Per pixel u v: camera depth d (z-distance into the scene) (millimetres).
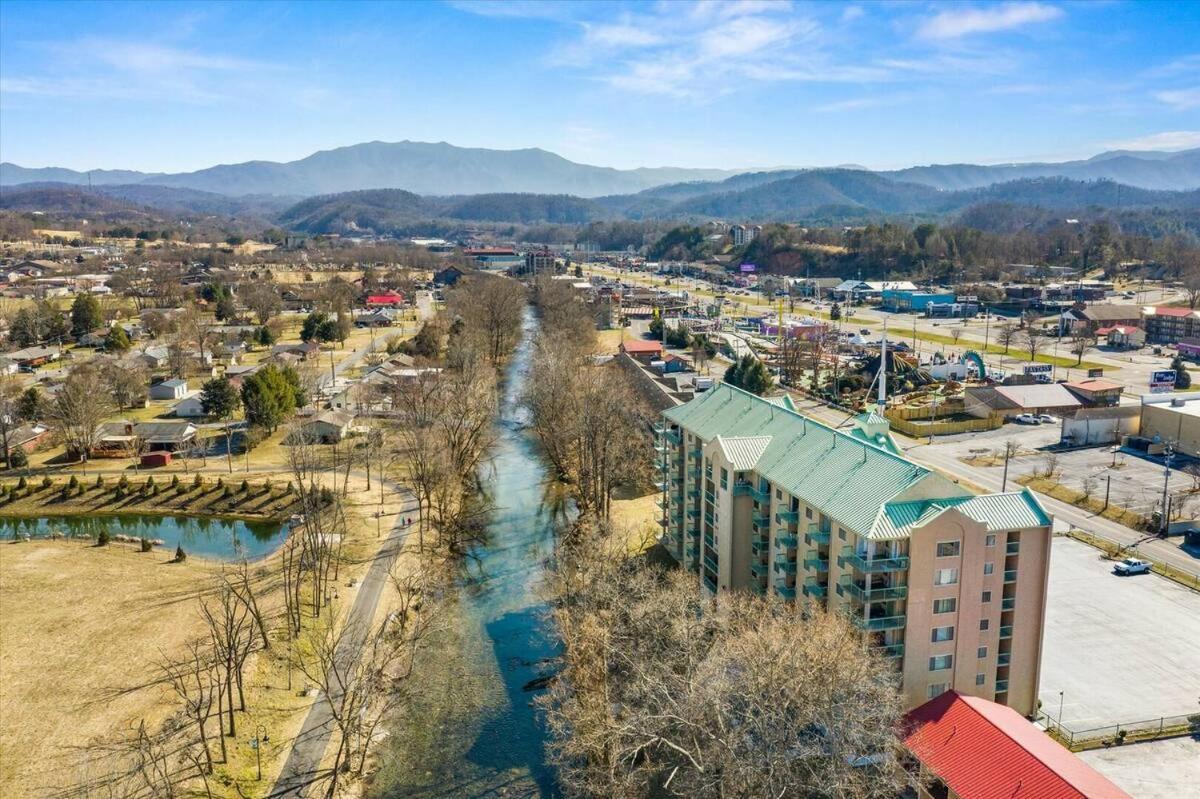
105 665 102688
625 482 162500
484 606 121375
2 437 184000
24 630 111750
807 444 104500
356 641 108625
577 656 89312
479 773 86188
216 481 171000
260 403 198375
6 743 87562
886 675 76375
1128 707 90562
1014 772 72000
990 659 87188
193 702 88188
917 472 87000
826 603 93625
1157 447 179000
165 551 142000
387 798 82812
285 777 84250
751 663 71062
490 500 164125
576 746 77688
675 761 81438
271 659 103562
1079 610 111688
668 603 89562
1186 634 105375
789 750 69062
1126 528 139500
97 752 85500
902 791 79500
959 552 83562
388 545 140625
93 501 163875
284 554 134750
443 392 184625
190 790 79500
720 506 110375
